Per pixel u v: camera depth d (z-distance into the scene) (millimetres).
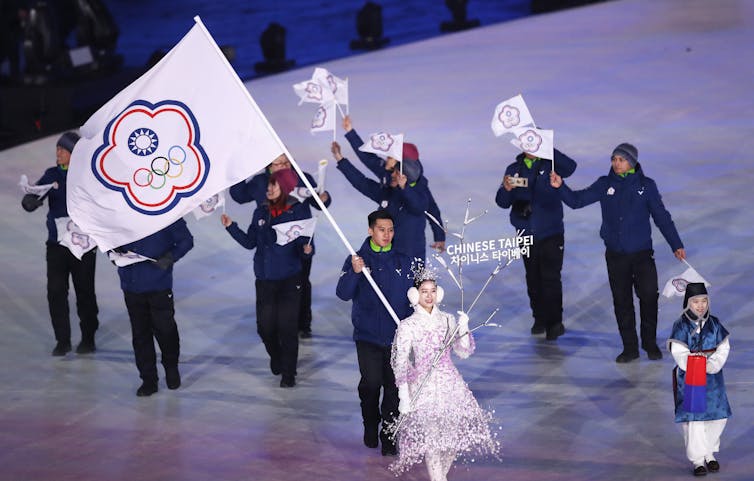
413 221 39562
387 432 32094
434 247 41781
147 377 37938
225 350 42125
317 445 33375
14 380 39688
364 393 32406
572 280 47188
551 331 41156
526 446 32344
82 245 37500
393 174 38875
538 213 40688
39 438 34594
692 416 29312
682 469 30328
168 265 37000
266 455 32750
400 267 32156
